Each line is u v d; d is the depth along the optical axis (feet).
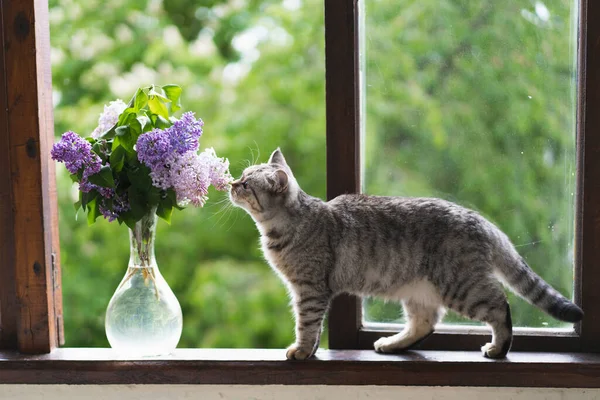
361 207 5.76
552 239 5.95
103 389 5.72
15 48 5.68
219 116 9.62
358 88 5.88
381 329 5.93
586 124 5.71
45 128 5.80
